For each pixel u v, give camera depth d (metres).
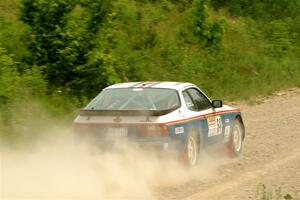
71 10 45.75
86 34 45.38
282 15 87.81
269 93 63.06
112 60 46.06
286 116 49.59
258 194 25.11
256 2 87.25
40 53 45.03
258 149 36.22
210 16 74.00
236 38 75.44
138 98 28.69
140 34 60.91
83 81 45.03
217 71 63.34
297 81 69.25
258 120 47.88
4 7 53.25
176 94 29.12
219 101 31.70
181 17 71.00
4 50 42.09
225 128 32.84
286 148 36.28
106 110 27.28
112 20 47.81
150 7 69.62
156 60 57.56
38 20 45.25
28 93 39.03
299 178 28.19
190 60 60.31
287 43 79.06
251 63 69.50
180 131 27.80
